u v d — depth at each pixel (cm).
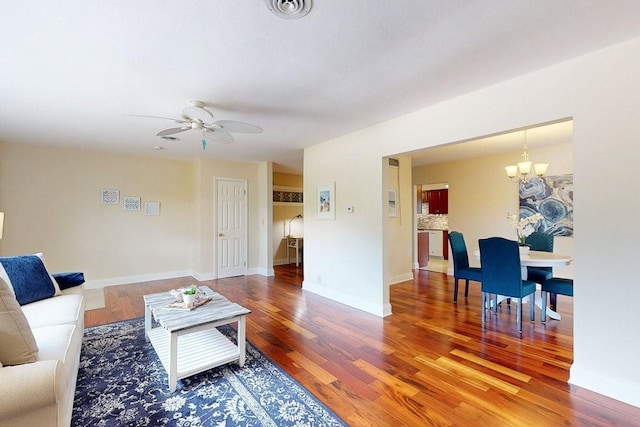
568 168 471
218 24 174
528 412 190
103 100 287
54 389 129
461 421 182
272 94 277
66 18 166
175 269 599
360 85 259
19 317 148
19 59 211
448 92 275
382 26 178
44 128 377
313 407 196
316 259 476
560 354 267
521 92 244
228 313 246
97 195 518
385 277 375
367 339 301
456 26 178
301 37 188
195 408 195
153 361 257
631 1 157
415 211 702
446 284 538
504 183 545
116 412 191
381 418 185
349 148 412
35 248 468
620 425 178
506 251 327
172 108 309
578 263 217
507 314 377
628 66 197
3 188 445
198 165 587
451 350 276
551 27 180
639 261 195
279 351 275
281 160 611
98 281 518
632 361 196
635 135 195
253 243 646
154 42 192
